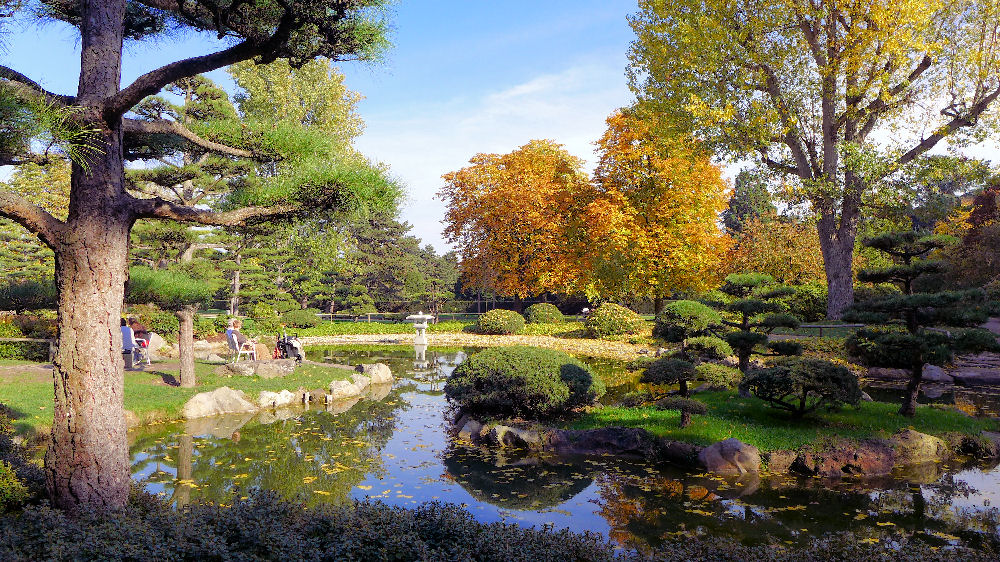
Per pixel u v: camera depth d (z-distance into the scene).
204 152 9.05
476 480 8.73
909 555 5.05
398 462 9.63
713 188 31.64
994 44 21.34
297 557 4.35
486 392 12.12
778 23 21.78
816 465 9.02
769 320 13.37
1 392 11.80
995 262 24.75
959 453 10.11
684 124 24.23
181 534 4.57
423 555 4.45
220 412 12.98
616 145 32.16
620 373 18.97
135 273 12.02
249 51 6.21
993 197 29.39
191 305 13.69
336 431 11.70
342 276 44.59
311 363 19.34
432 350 27.11
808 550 5.20
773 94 23.45
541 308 36.22
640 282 30.91
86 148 5.65
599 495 8.09
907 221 23.62
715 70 22.77
